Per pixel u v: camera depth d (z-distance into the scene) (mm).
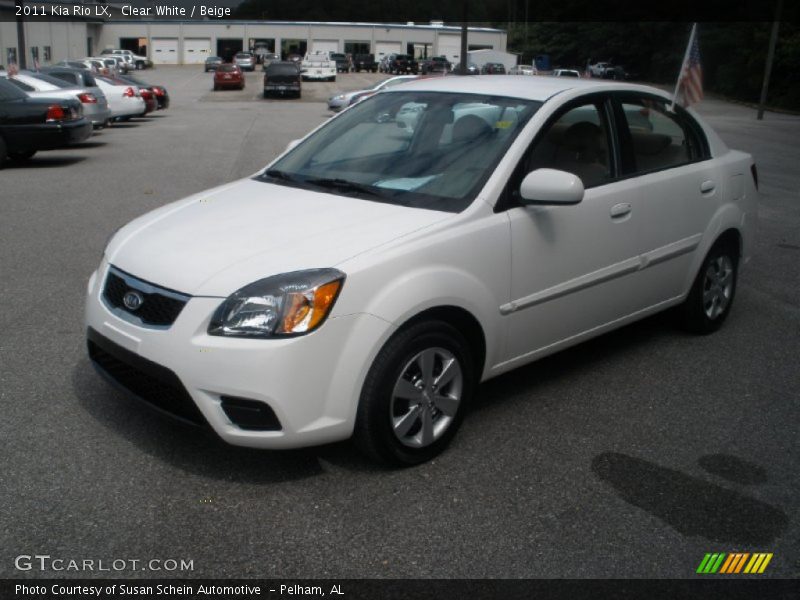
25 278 6566
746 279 7238
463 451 3861
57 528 3135
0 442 3768
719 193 5336
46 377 4527
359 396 3414
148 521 3203
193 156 15180
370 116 4781
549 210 4102
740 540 3223
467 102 4484
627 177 4664
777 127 32875
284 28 80562
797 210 11117
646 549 3137
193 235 3715
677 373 4922
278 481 3523
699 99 5367
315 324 3252
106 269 3793
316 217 3803
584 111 4484
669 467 3781
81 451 3713
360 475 3598
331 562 2994
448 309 3666
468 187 3953
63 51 59500
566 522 3297
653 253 4816
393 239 3547
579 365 5016
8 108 13148
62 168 13375
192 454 3723
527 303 4051
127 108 22844
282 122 24562
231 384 3221
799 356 5277
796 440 4098
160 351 3336
